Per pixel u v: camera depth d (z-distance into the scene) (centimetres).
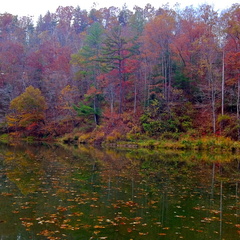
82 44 6612
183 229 700
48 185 1165
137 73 4344
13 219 749
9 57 5603
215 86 3309
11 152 2592
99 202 924
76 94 4797
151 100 3775
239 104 3284
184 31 4019
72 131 4525
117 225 718
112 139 3650
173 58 3856
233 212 845
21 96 4631
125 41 3975
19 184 1176
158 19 3853
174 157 2344
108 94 4478
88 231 674
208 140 3025
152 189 1133
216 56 3394
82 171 1541
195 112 3672
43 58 5953
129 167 1727
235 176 1463
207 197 1021
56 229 683
